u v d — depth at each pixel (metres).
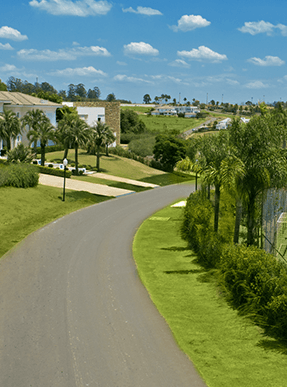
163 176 63.03
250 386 9.46
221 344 11.56
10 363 10.62
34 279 16.81
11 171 35.84
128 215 32.34
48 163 55.31
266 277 13.76
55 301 14.68
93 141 56.72
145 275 17.83
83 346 11.57
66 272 17.89
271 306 12.32
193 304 14.54
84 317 13.45
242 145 17.88
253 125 17.47
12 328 12.49
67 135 50.62
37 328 12.57
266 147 17.28
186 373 10.18
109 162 64.81
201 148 24.52
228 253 16.11
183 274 17.91
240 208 18.61
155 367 10.50
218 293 15.45
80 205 35.09
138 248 22.44
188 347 11.46
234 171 17.09
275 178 17.19
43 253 20.45
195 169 28.81
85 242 23.11
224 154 20.81
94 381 9.92
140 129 111.94
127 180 54.22
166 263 19.64
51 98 104.50
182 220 30.58
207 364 10.54
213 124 157.25
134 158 73.31
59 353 11.16
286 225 21.23
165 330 12.56
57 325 12.81
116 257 20.53
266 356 10.78
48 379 9.98
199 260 20.02
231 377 9.88
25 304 14.30
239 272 14.62
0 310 13.72
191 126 158.62
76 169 52.16
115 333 12.36
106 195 41.62
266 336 11.95
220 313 13.67
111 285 16.52
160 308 14.24
